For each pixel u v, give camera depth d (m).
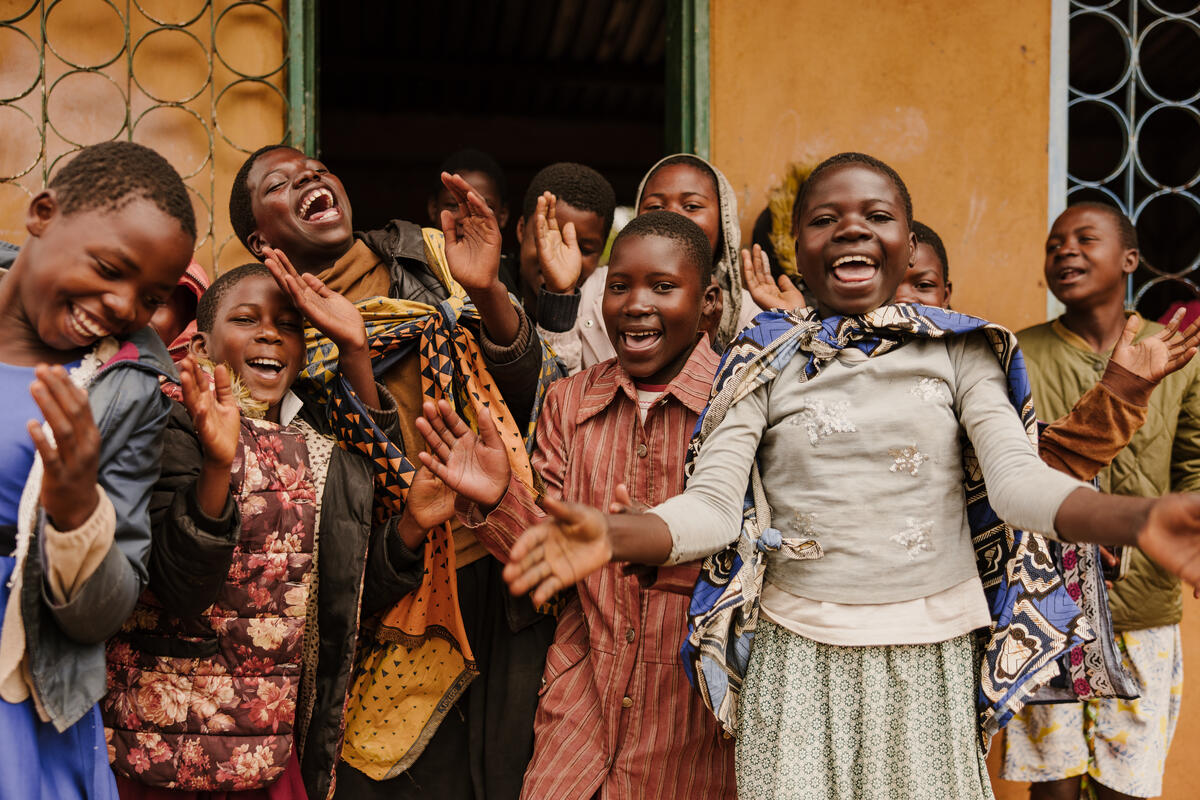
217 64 3.51
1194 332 2.07
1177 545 1.49
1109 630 2.50
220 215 3.50
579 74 7.98
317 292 2.38
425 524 2.32
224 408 1.91
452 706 2.52
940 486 1.96
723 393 2.07
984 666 1.96
